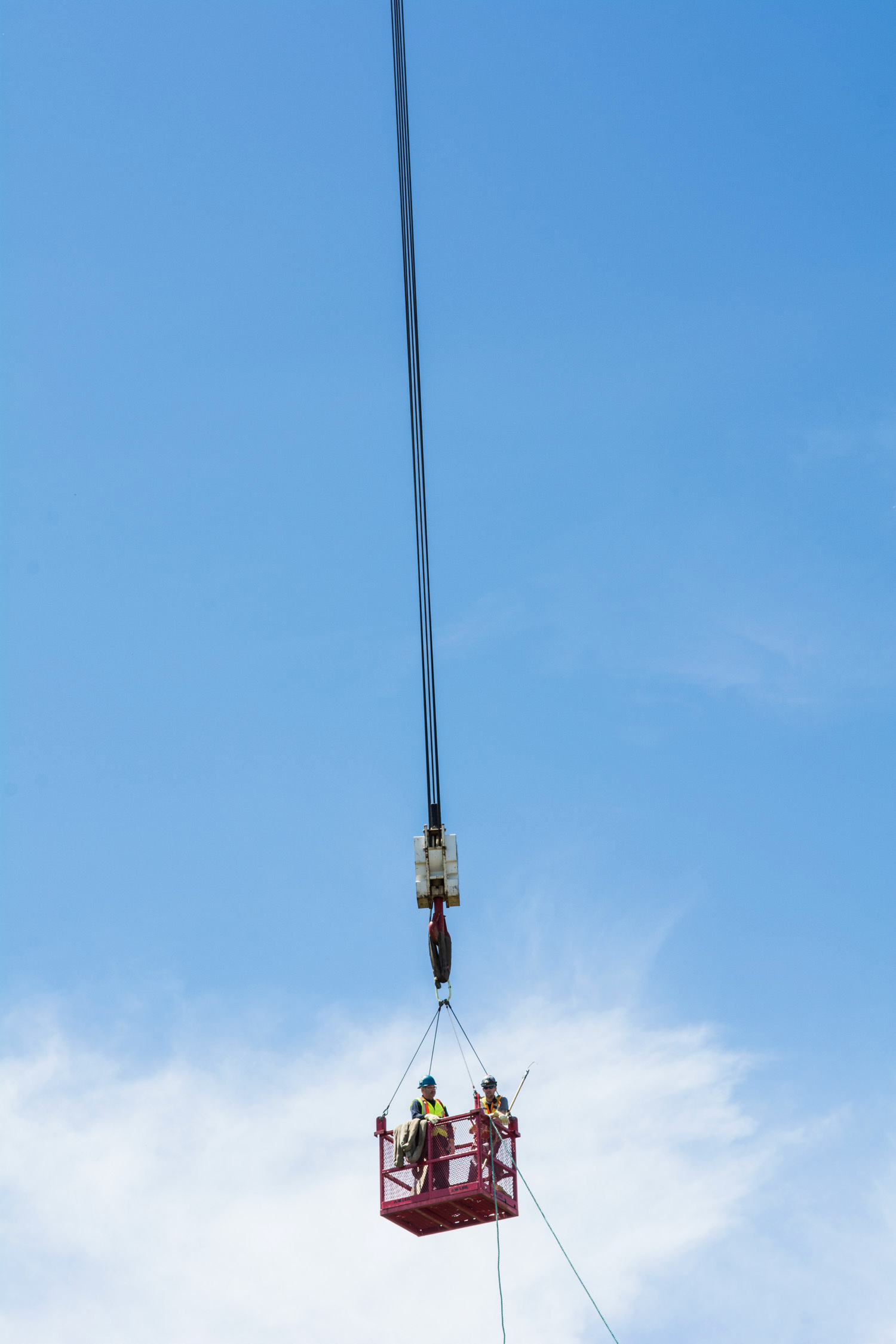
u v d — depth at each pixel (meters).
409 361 34.25
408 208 35.72
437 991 25.61
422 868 26.20
